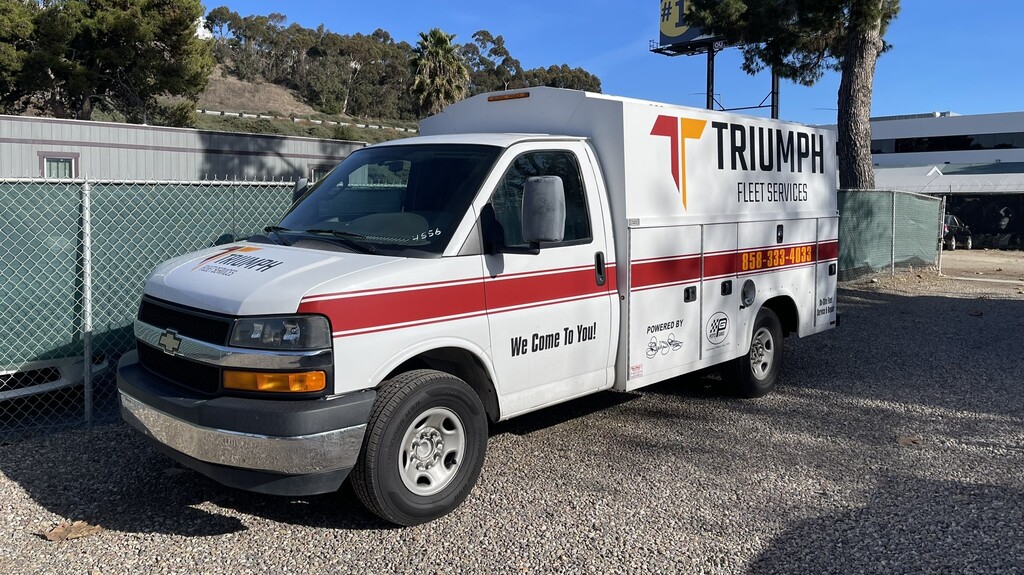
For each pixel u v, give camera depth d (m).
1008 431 6.12
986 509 4.59
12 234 5.85
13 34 32.56
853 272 15.05
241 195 7.25
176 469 5.08
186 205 6.89
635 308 5.42
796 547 4.11
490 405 4.70
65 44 33.34
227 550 4.02
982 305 12.78
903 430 6.13
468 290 4.43
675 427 6.16
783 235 7.03
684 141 5.84
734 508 4.60
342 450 3.89
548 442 5.76
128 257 6.54
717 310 6.25
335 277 4.00
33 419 6.04
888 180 40.19
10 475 4.95
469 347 4.45
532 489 4.85
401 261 4.24
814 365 8.43
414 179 4.90
